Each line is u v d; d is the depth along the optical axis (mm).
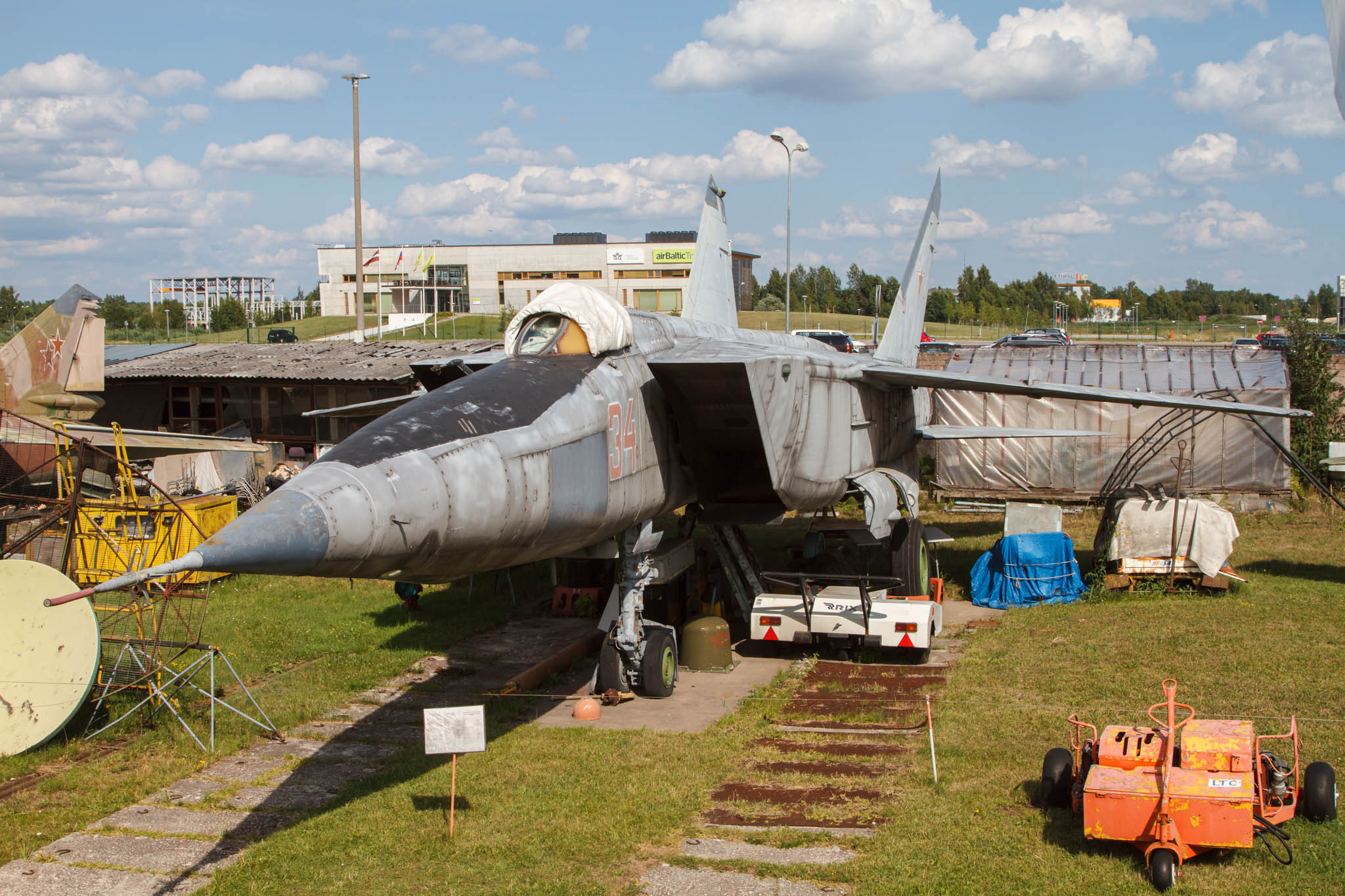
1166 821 5781
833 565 14484
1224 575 13117
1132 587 13344
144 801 7426
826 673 10453
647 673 9719
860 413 12547
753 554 12336
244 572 5441
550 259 69750
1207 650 10484
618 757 7992
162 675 9562
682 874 6051
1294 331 23078
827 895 5770
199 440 18281
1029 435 16047
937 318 111250
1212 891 5613
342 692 10078
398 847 6465
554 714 9367
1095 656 10484
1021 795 7016
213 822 7035
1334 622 11523
